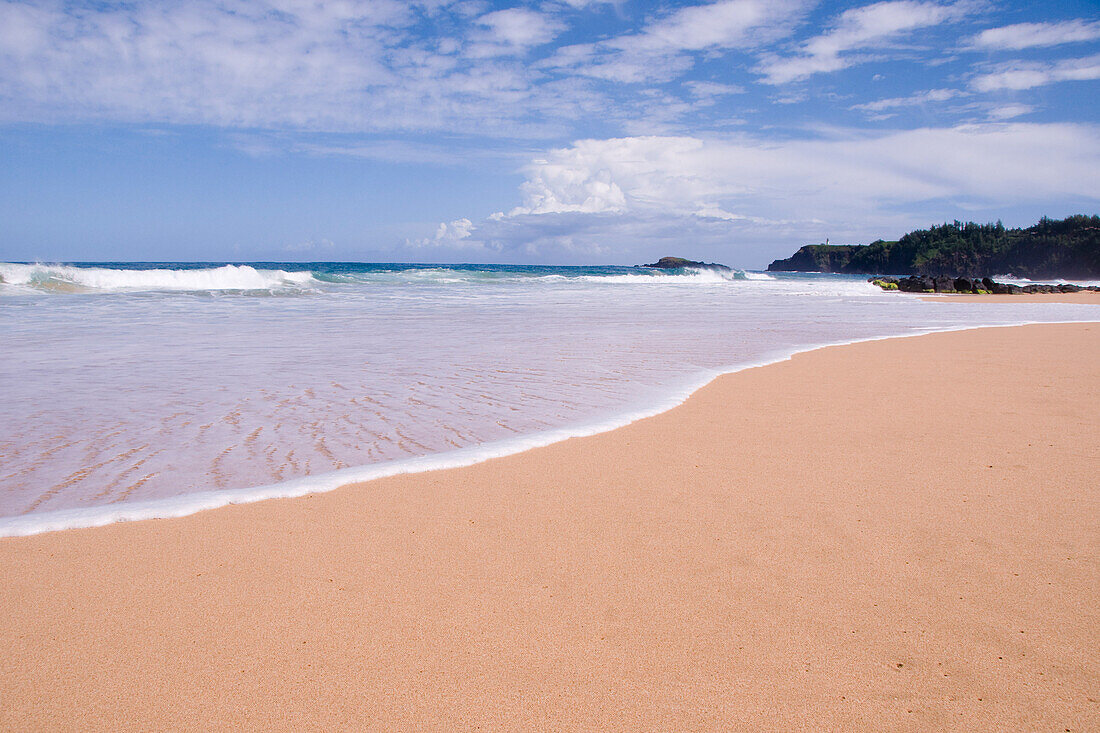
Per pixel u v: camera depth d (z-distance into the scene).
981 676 1.93
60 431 4.70
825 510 3.21
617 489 3.55
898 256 168.50
